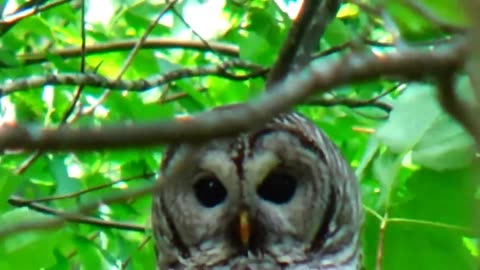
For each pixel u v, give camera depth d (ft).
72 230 41.32
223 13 49.14
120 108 43.06
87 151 13.07
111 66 47.57
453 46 13.70
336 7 33.45
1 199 36.81
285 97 13.52
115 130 13.05
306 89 13.57
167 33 48.55
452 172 31.78
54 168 42.42
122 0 49.44
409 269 34.71
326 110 45.47
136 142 13.10
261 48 44.42
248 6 47.88
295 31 31.19
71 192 42.24
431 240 34.01
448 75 13.71
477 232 13.92
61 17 49.75
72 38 48.65
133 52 41.88
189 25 43.62
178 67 47.42
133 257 43.73
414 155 30.55
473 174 15.35
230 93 45.80
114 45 46.96
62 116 43.34
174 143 13.26
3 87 40.86
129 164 44.45
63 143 12.98
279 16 46.98
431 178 32.55
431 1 16.96
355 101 42.06
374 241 34.88
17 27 47.26
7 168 40.29
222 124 13.37
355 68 13.65
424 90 30.78
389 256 34.78
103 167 45.65
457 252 33.96
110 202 15.78
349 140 44.57
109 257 41.65
